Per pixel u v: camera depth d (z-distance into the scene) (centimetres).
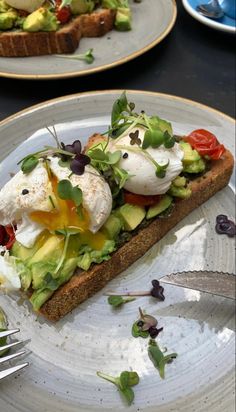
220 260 34
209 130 39
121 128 32
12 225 30
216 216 36
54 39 44
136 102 40
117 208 31
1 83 44
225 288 30
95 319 30
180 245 34
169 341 30
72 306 30
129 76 46
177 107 40
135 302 31
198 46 51
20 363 28
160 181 31
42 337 29
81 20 46
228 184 37
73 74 42
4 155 36
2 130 37
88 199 28
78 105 39
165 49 50
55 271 28
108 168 30
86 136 38
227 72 48
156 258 33
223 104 45
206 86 47
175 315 31
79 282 29
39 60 45
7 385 27
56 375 28
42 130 38
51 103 39
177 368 28
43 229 29
